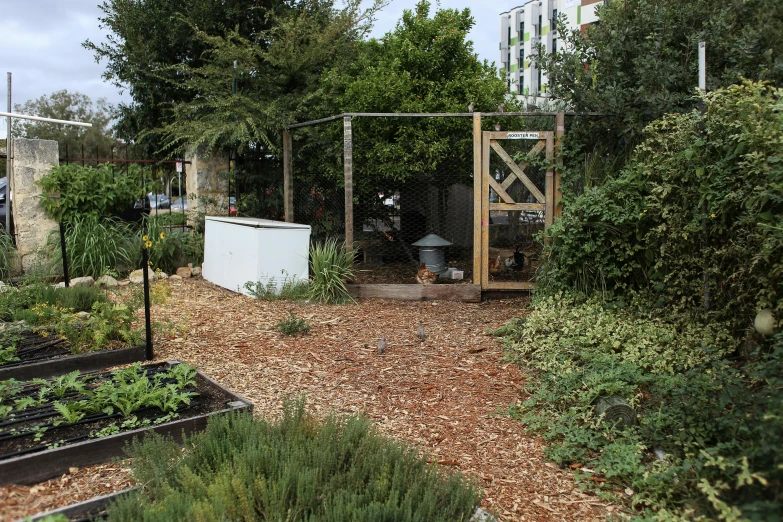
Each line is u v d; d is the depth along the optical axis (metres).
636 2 7.79
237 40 11.55
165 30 11.94
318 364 5.52
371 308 7.80
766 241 4.14
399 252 9.88
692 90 6.88
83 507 2.88
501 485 3.54
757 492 2.83
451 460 3.79
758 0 7.72
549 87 7.97
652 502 3.25
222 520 2.47
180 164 10.61
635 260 6.47
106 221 9.61
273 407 4.46
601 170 7.62
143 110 12.84
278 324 6.73
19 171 8.96
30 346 5.52
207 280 9.48
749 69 7.05
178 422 3.78
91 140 27.67
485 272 8.27
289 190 9.75
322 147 9.84
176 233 10.23
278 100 9.99
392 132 9.45
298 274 8.50
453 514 2.79
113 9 12.02
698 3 7.54
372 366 5.48
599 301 6.41
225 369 5.31
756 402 3.29
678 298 5.92
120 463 3.42
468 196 9.88
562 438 4.11
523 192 8.71
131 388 4.06
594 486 3.54
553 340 5.56
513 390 4.93
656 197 5.70
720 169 4.91
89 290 7.08
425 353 5.86
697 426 3.65
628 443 3.87
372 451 3.22
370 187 9.53
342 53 10.94
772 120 4.47
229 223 8.78
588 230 6.56
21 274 8.94
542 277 7.22
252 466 2.99
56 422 3.78
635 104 7.10
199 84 10.32
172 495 2.73
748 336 4.82
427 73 9.62
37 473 3.30
